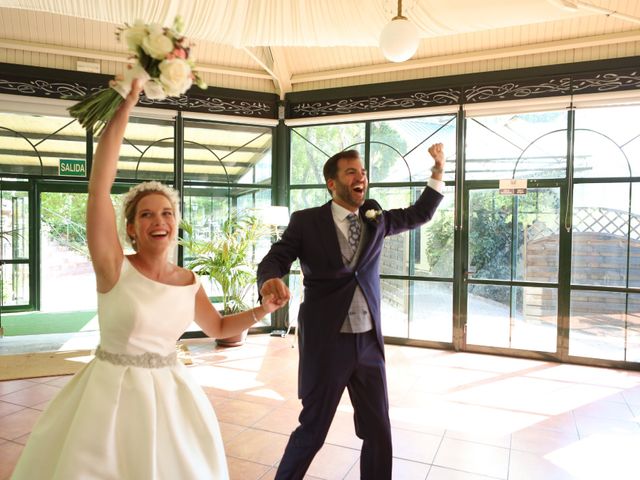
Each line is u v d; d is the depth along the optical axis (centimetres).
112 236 140
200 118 647
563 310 556
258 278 204
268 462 302
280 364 529
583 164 549
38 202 738
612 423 373
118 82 127
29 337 645
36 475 134
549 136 562
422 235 625
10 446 321
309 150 682
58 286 786
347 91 653
